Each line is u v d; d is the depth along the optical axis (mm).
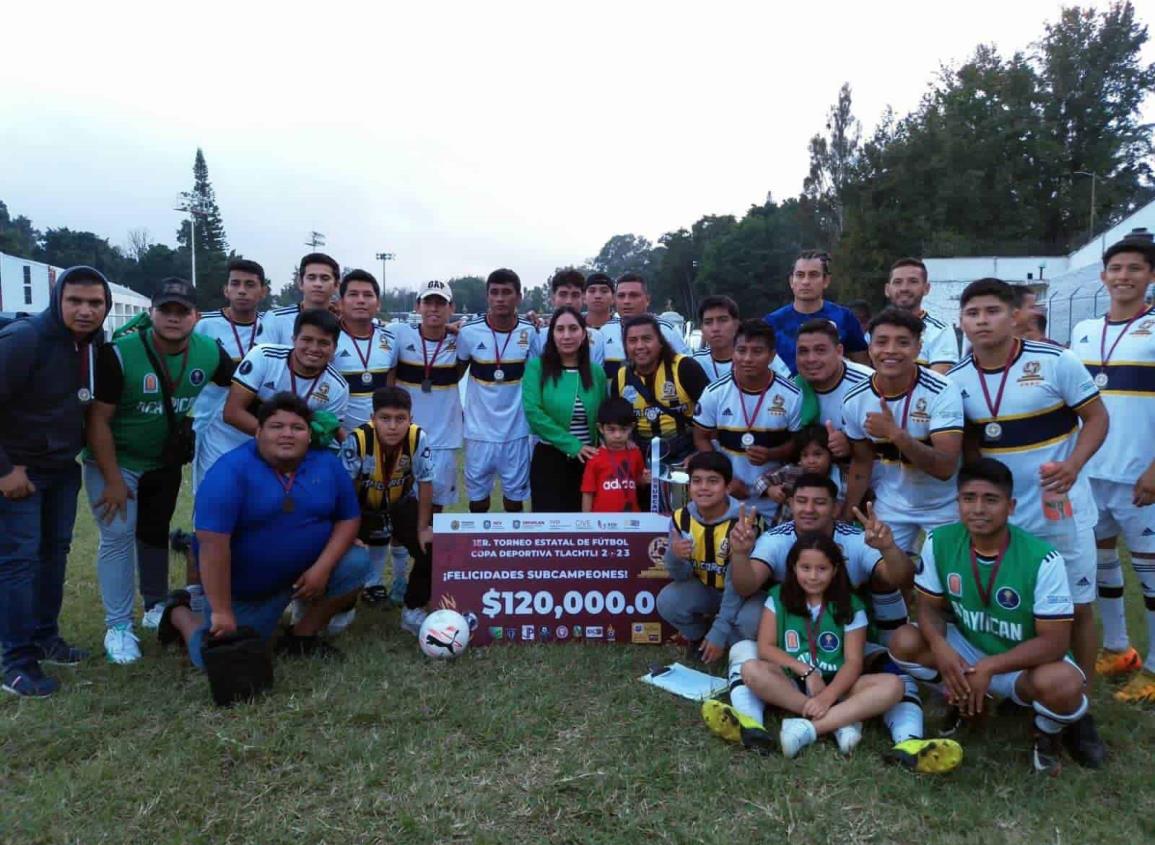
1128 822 3059
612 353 6562
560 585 4871
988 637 3650
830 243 63062
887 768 3385
